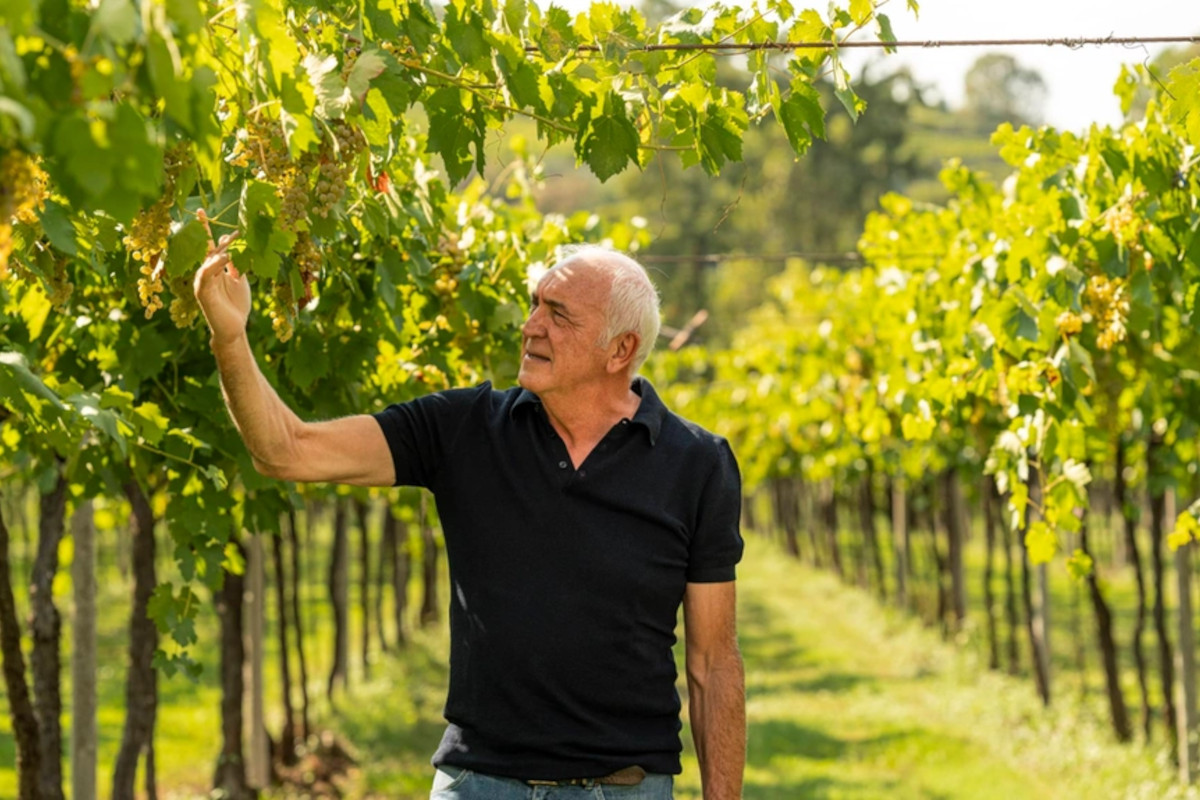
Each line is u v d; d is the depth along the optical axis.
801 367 12.38
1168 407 6.95
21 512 11.13
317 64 2.01
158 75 1.28
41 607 4.41
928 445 11.38
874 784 8.61
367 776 8.60
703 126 2.74
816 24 2.65
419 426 2.53
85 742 4.94
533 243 4.80
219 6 1.75
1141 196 4.61
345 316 3.71
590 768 2.41
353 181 2.55
